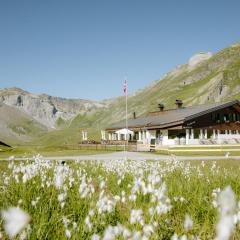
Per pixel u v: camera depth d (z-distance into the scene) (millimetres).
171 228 5230
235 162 26828
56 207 6109
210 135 62344
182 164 16781
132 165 14297
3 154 48375
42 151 58531
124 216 5637
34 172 8586
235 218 3369
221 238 1729
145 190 5152
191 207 7051
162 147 54500
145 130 70438
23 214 1577
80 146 72812
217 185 9734
